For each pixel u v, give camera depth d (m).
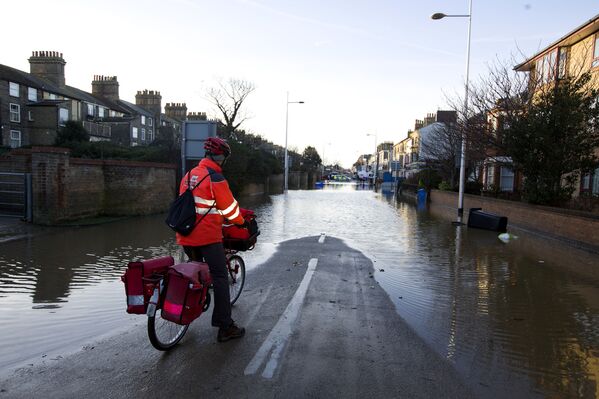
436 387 3.53
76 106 43.25
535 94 16.02
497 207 17.81
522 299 6.29
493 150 18.59
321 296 6.12
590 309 5.86
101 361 3.82
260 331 4.66
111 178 14.78
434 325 5.05
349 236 12.63
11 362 3.79
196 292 4.00
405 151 75.62
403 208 24.33
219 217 4.28
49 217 11.95
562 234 12.20
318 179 86.69
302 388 3.43
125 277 3.86
